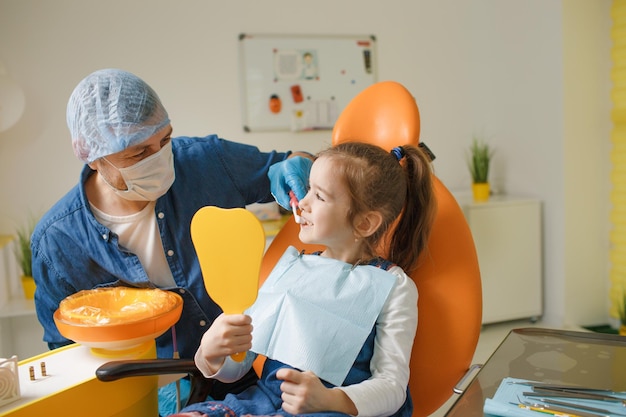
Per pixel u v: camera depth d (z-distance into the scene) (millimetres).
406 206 1240
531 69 3328
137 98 1176
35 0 2932
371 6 3492
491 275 3248
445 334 1212
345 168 1119
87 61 3035
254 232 946
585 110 3172
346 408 963
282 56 3342
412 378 1221
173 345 1359
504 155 3613
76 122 1178
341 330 1084
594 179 3229
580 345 1124
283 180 1360
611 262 3279
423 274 1248
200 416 971
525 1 3316
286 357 1076
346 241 1183
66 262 1284
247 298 966
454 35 3676
